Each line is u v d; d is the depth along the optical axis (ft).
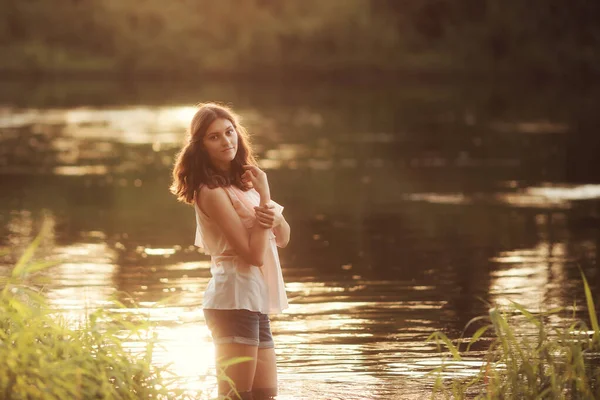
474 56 216.13
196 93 164.96
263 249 21.72
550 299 32.73
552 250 41.47
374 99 146.82
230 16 227.20
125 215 50.85
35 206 53.78
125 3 228.84
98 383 19.84
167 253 40.93
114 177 66.33
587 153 78.23
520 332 28.17
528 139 89.92
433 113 120.98
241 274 21.97
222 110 22.44
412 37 222.89
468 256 40.29
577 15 211.20
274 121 110.63
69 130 101.40
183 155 22.35
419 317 30.53
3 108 130.82
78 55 228.43
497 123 106.52
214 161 22.49
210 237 22.29
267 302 22.29
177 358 25.63
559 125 103.19
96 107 133.28
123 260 39.40
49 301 31.94
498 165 71.77
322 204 54.65
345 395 22.77
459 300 32.78
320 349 26.94
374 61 219.82
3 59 223.92
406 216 50.52
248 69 225.35
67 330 20.84
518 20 213.87
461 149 82.89
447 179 64.80
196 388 22.94
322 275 36.91
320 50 224.53
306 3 226.17
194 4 235.20
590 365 23.71
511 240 43.80
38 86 186.91
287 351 26.73
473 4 221.87
